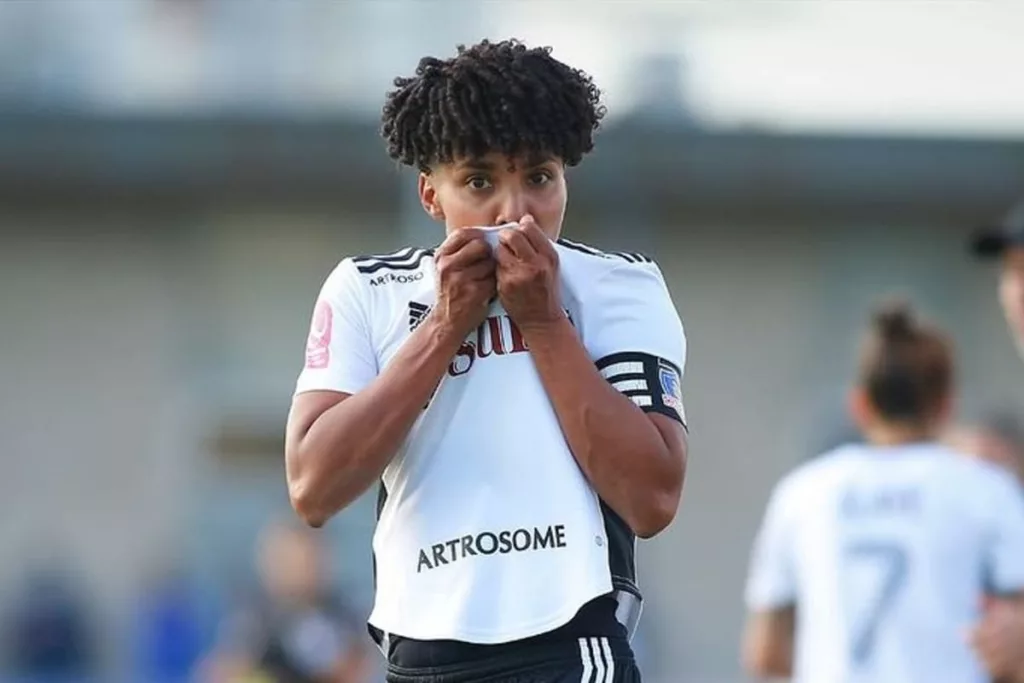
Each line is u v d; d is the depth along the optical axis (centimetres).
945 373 2136
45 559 6462
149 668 5753
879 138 6512
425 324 1117
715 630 6481
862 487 2117
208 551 6531
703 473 6581
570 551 1107
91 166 6462
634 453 1096
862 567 2098
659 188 6481
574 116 1129
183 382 6606
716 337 6631
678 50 6431
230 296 6631
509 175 1127
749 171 6462
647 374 1145
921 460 2109
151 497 6556
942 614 2061
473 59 1123
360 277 1180
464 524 1116
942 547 2069
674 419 1138
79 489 6538
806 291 6656
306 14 6469
